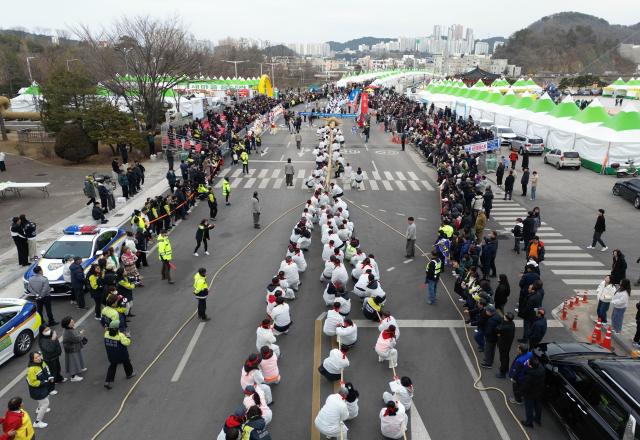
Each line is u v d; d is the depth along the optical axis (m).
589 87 109.81
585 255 18.42
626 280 12.34
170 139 36.53
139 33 42.31
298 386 10.52
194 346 12.12
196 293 13.11
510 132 42.66
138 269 17.09
